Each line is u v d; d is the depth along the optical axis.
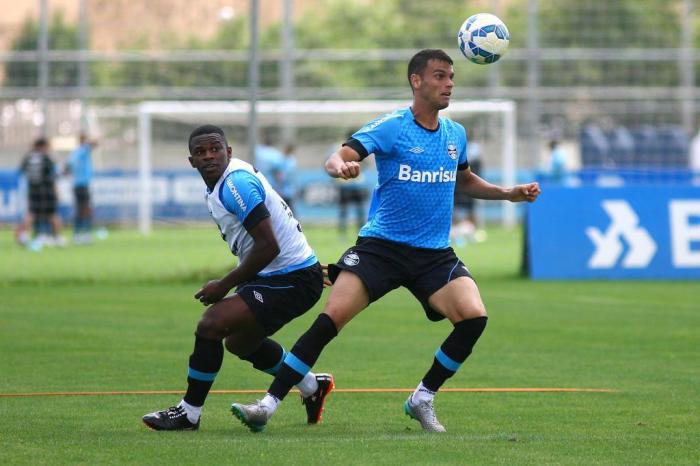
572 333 42.22
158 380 31.06
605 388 30.27
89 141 91.00
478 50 26.05
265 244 23.02
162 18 115.06
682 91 111.25
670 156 114.69
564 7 109.38
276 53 107.75
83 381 30.83
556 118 122.56
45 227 89.44
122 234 104.19
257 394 29.23
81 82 104.94
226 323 23.50
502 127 114.44
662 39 109.81
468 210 95.06
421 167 23.89
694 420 25.53
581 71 113.69
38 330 41.81
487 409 27.03
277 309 23.91
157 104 108.88
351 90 109.62
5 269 70.12
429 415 24.14
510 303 52.69
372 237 24.20
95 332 41.34
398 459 20.39
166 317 46.16
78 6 104.94
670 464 20.27
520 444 22.00
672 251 65.94
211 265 71.75
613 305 51.94
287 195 93.75
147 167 108.12
